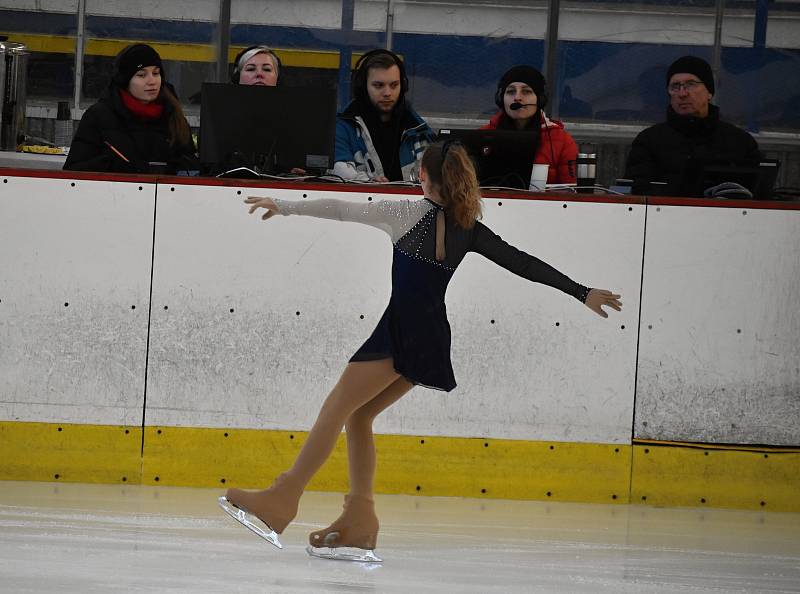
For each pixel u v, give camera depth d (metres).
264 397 20.75
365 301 20.78
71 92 34.03
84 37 33.88
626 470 20.94
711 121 25.97
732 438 20.97
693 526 19.03
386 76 23.95
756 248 20.88
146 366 20.64
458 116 34.28
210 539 15.97
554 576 14.64
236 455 20.72
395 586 13.56
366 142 24.14
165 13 33.88
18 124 28.62
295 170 21.50
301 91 21.50
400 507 19.53
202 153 21.45
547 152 24.83
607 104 34.22
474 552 16.03
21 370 20.56
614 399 20.91
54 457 20.64
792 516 20.56
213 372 20.69
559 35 34.03
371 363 14.91
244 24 33.91
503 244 15.73
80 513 17.44
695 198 20.92
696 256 20.88
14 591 12.25
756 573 15.48
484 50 34.12
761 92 34.19
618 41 34.03
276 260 20.70
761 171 21.98
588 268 20.88
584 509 20.19
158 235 20.59
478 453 20.89
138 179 20.53
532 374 20.84
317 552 15.34
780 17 33.91
